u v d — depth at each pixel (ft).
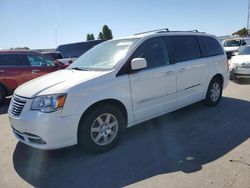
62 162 13.51
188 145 14.79
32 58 29.76
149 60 16.29
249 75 33.01
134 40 16.47
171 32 18.49
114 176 11.94
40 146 12.75
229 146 14.35
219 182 10.94
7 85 28.07
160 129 17.44
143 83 15.64
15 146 15.74
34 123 12.48
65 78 14.21
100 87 13.74
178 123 18.44
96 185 11.34
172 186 10.87
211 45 21.74
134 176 11.85
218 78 22.26
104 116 14.19
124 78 14.74
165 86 17.02
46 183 11.69
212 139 15.43
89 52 18.43
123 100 14.75
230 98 25.23
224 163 12.51
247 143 14.61
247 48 38.42
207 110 21.18
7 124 20.29
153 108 16.51
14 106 13.78
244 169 11.87
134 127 17.95
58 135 12.63
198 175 11.57
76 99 12.90
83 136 13.51
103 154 14.16
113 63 15.14
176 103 18.11
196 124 18.08
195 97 19.85
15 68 28.35
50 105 12.46
